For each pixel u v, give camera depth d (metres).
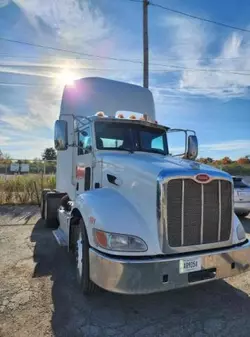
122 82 6.30
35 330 2.85
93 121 4.70
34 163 14.17
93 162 4.59
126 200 3.47
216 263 3.17
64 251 5.43
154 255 2.99
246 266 3.38
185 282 3.01
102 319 3.10
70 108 6.02
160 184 3.07
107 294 3.62
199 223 3.18
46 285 3.90
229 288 3.91
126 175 3.62
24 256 5.13
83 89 5.91
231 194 3.40
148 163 3.50
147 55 11.26
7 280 4.05
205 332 2.88
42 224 7.95
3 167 14.01
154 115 6.53
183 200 3.11
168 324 3.02
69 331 2.85
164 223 3.02
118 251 2.97
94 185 4.50
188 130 5.59
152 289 2.88
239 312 3.28
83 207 3.66
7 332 2.80
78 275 3.83
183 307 3.39
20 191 11.90
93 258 3.15
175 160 3.87
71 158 5.95
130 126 4.93
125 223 3.11
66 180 6.31
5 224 7.96
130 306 3.40
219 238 3.29
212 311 3.30
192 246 3.14
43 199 8.35
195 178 3.16
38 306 3.32
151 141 5.07
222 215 3.32
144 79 11.20
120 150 4.70
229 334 2.84
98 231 3.15
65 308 3.30
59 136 4.66
